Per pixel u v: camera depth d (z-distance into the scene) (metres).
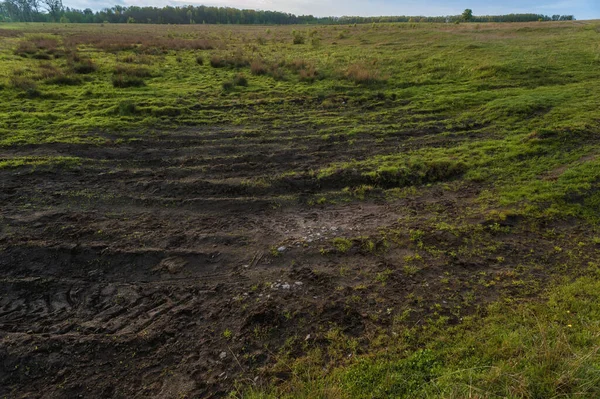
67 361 3.78
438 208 6.46
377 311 4.25
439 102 12.35
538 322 3.75
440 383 3.21
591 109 10.68
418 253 5.25
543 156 8.09
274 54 22.33
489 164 7.93
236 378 3.58
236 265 5.15
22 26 52.38
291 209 6.60
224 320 4.25
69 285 4.81
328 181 7.43
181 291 4.71
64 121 10.13
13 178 7.17
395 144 9.31
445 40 23.66
